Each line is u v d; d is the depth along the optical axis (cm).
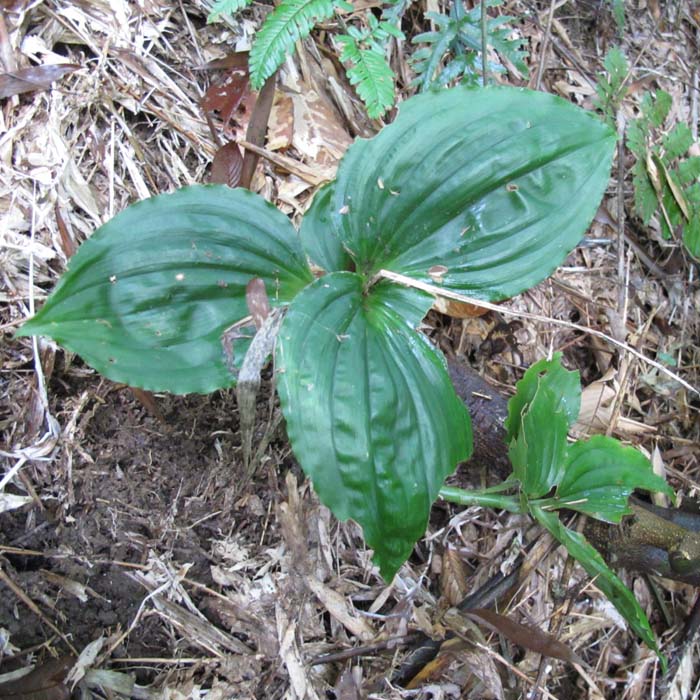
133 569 43
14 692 39
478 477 51
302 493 47
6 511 41
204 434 45
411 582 48
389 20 54
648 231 63
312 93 54
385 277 41
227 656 43
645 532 47
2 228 43
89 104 47
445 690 47
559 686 50
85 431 43
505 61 61
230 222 39
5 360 42
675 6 74
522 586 50
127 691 41
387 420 37
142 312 37
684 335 61
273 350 38
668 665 52
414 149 40
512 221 41
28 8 47
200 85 52
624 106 67
